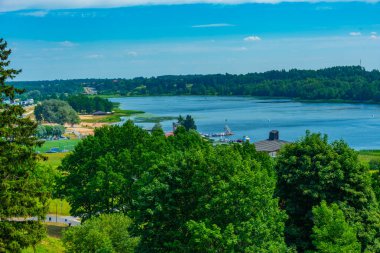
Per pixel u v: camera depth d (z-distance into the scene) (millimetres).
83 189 74562
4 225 32969
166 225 42969
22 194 33219
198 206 41344
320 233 38188
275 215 40344
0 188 32438
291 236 45875
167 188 42719
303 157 47719
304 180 47031
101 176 70688
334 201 45656
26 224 34312
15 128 34281
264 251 36531
